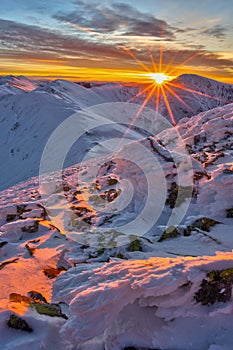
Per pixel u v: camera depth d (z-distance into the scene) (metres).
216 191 8.20
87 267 5.60
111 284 4.43
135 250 6.92
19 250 9.15
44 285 7.00
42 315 5.32
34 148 106.12
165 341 4.13
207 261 4.52
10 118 137.38
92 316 4.22
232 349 3.75
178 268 4.48
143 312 4.41
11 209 12.44
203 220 7.46
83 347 4.54
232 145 12.15
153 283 4.25
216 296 4.23
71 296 4.78
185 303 4.28
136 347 4.18
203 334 4.06
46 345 4.71
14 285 7.05
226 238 6.65
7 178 94.62
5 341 4.82
